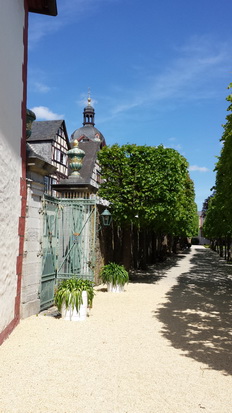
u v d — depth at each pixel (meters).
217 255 37.09
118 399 3.55
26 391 3.66
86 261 10.34
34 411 3.24
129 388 3.83
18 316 6.26
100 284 12.14
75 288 6.88
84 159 31.53
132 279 14.24
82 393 3.66
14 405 3.35
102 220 11.70
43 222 7.55
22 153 6.26
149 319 7.16
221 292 11.19
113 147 12.42
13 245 5.82
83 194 10.45
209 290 11.61
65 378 4.03
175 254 37.62
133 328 6.41
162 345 5.41
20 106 6.11
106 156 12.45
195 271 18.75
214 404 3.51
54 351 4.95
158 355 4.94
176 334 6.04
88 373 4.21
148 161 11.95
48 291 8.01
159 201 12.13
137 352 5.05
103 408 3.36
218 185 12.57
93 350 5.07
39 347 5.09
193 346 5.37
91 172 30.00
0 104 4.95
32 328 6.05
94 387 3.82
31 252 6.95
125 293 10.48
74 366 4.42
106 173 12.38
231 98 8.10
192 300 9.55
